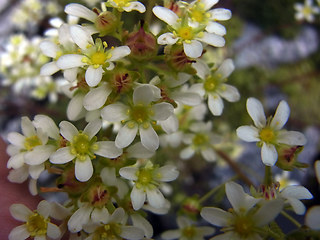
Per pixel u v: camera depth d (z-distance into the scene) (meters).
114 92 0.05
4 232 0.06
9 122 0.11
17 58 0.10
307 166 0.05
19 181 0.05
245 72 0.12
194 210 0.07
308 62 0.12
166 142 0.08
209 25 0.05
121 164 0.05
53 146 0.05
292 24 0.12
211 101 0.06
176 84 0.05
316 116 0.12
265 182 0.05
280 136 0.05
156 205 0.05
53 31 0.06
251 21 0.13
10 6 0.12
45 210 0.05
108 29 0.05
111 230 0.05
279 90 0.12
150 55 0.05
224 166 0.11
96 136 0.05
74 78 0.05
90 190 0.05
